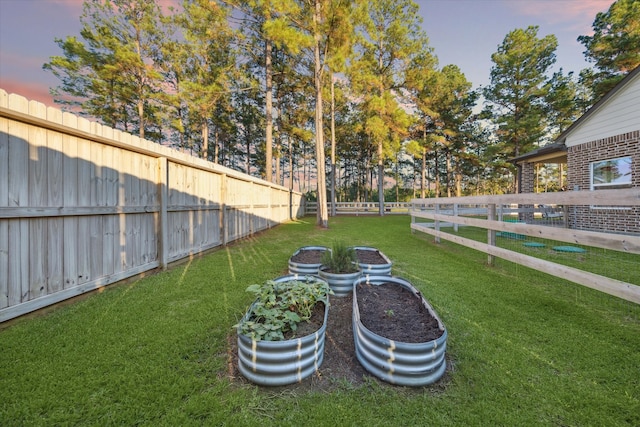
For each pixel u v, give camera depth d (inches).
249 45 493.4
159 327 83.5
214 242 209.6
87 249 107.7
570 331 84.0
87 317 89.2
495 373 64.4
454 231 307.9
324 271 120.9
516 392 58.3
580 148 284.5
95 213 110.2
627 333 82.4
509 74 690.2
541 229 118.0
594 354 71.7
